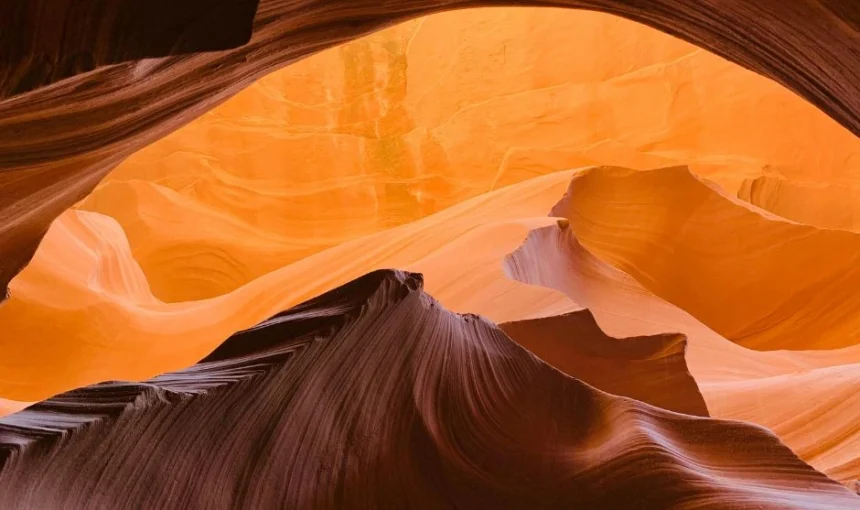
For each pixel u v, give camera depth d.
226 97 3.73
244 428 2.10
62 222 10.82
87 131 2.76
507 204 10.60
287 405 2.22
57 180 3.16
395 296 2.67
